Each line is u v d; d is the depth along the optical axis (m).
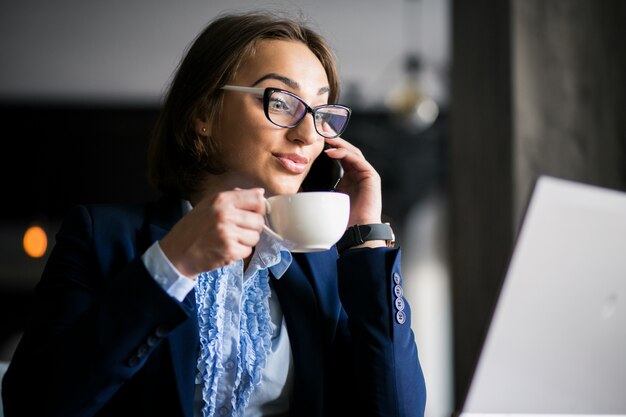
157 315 1.08
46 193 6.88
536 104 2.45
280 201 1.14
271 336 1.34
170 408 1.21
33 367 1.13
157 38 5.71
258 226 1.09
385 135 7.11
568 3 2.47
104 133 6.80
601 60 2.46
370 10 5.46
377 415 1.29
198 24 5.55
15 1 5.27
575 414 1.14
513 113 2.45
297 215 1.14
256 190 1.10
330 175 1.45
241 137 1.32
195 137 1.37
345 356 1.40
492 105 2.61
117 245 1.29
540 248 1.07
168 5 5.33
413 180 7.35
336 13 5.49
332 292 1.41
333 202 1.15
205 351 1.26
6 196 6.84
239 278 1.33
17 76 6.18
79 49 5.84
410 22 5.65
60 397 1.08
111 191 6.89
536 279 1.08
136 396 1.22
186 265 1.09
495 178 2.59
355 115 6.96
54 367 1.09
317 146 1.35
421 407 1.33
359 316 1.33
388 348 1.31
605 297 1.13
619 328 1.15
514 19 2.46
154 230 1.31
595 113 2.46
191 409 1.21
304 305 1.37
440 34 5.86
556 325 1.10
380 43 5.98
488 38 2.64
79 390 1.08
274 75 1.32
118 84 6.33
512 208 2.46
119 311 1.08
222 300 1.31
